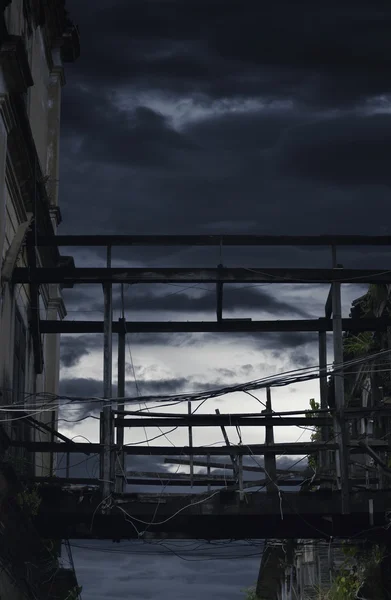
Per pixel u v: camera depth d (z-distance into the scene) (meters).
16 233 19.55
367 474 19.41
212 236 19.69
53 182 26.64
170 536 18.58
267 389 18.48
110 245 19.73
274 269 19.47
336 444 18.09
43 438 24.25
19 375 20.45
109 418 18.28
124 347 21.70
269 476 18.17
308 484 18.89
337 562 25.69
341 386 18.61
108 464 18.06
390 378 21.81
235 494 18.16
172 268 19.44
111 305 19.30
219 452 18.20
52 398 19.08
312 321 21.44
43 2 23.81
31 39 23.28
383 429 21.86
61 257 24.59
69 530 18.36
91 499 18.06
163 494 18.16
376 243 19.72
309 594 26.59
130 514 18.06
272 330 21.47
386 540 18.52
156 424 18.36
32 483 17.89
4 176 17.19
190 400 17.39
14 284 19.20
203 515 18.12
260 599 36.06
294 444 18.19
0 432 16.12
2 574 17.12
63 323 22.39
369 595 21.11
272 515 18.06
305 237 19.78
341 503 17.97
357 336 23.45
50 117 27.02
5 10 17.92
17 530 17.33
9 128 17.59
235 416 18.28
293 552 27.33
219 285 20.12
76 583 21.88
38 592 20.83
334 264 19.64
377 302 22.47
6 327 18.55
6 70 16.97
